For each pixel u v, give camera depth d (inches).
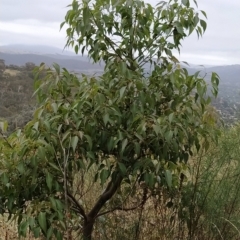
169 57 105.3
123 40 109.7
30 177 93.4
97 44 109.0
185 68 102.4
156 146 99.0
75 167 98.5
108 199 112.3
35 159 89.0
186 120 100.9
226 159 122.9
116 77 102.7
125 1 103.4
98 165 103.9
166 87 104.3
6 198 96.1
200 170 122.6
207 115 109.0
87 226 112.4
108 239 121.8
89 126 94.3
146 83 101.1
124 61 104.0
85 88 98.0
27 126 93.4
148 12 104.3
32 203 91.6
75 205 110.0
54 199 90.4
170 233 120.0
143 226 121.0
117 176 105.7
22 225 86.4
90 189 125.8
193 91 104.4
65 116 93.4
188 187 119.3
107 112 93.8
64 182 90.2
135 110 97.3
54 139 92.9
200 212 118.2
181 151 106.9
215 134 109.0
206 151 116.3
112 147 95.1
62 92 103.0
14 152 90.1
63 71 102.7
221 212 118.7
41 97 104.2
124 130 97.5
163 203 118.4
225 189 119.9
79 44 114.6
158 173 101.4
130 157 103.0
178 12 105.9
